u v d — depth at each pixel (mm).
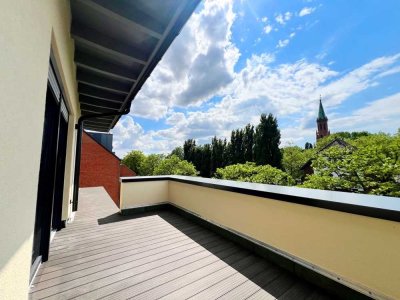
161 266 2082
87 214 3934
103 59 2607
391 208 1347
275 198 2104
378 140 5992
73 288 1708
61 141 2967
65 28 1757
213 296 1638
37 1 913
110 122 5816
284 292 1707
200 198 3414
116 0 1732
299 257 1939
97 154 11039
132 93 3344
